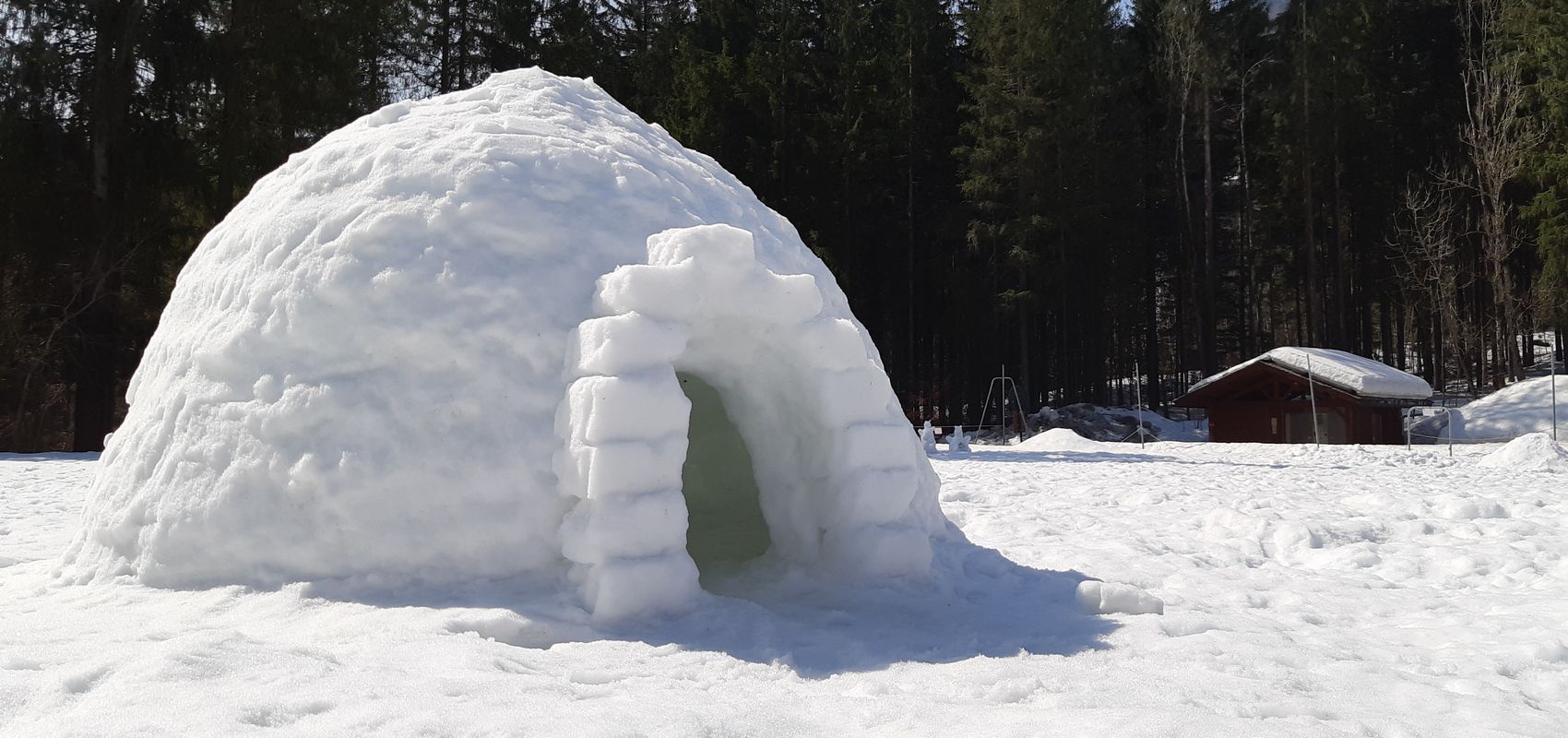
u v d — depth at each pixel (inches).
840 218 1401.3
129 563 189.9
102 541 197.9
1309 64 1413.6
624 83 1456.7
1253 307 1583.4
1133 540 296.0
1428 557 268.1
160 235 939.3
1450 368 1632.6
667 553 167.3
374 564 171.2
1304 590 227.9
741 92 1317.7
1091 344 1577.3
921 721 117.5
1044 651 159.0
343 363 180.9
